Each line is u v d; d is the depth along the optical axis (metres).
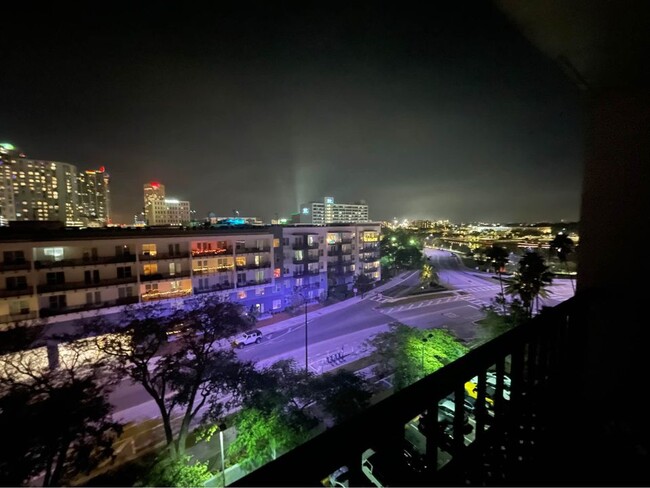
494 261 35.72
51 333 20.83
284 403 13.40
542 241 93.69
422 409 1.52
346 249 44.78
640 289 3.09
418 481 1.53
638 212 3.12
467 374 1.82
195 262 28.33
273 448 11.67
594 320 3.35
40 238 21.42
